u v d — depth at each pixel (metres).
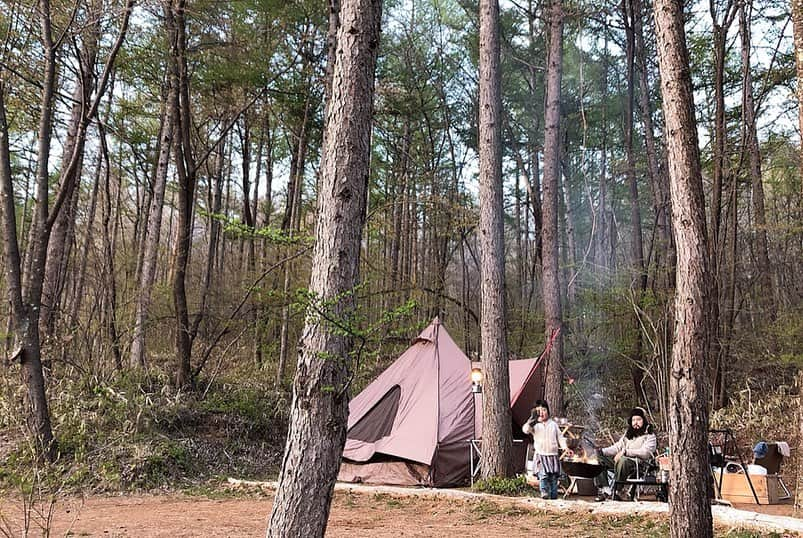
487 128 9.39
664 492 7.63
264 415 12.32
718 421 12.01
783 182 16.92
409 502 8.22
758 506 7.58
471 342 18.98
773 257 17.09
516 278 23.95
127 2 10.12
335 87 3.76
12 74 10.70
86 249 15.02
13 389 10.75
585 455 8.69
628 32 16.77
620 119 21.30
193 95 14.81
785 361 11.77
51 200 16.77
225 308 14.20
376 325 3.50
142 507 7.93
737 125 14.90
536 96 20.58
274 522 3.32
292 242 3.78
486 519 7.00
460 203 17.94
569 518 6.96
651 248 14.85
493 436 8.80
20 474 8.66
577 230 22.52
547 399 11.11
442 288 17.48
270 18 13.54
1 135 9.09
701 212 4.79
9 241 9.23
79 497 8.50
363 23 3.77
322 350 3.42
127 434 10.16
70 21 9.77
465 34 19.88
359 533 6.25
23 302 9.33
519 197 23.88
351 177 3.64
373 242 19.48
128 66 12.91
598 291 15.30
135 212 21.84
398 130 20.42
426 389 10.18
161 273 17.69
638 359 14.71
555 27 12.27
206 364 14.59
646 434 7.92
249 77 13.41
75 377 11.55
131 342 12.71
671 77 4.96
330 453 3.36
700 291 4.68
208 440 11.09
